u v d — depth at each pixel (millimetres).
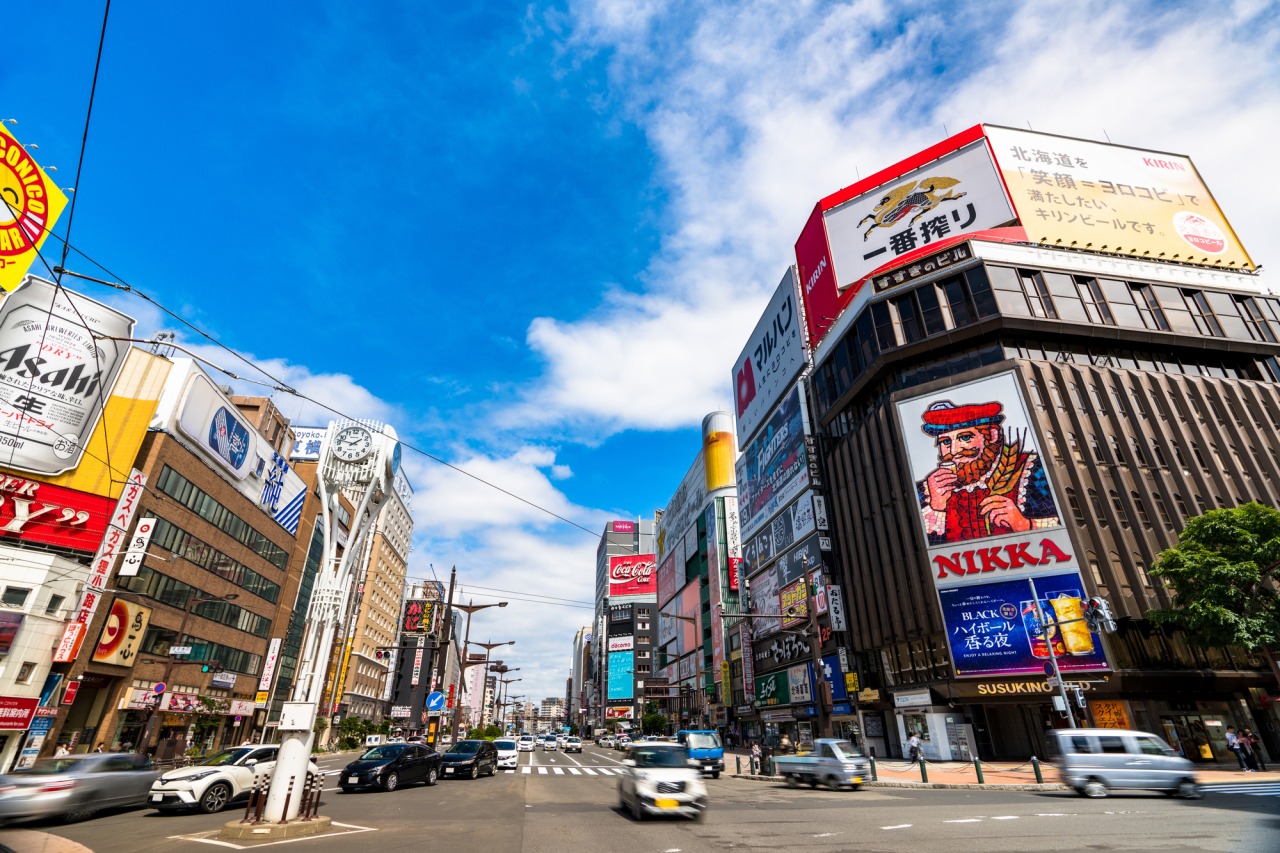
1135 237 43719
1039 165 45531
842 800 18281
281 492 55031
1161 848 9469
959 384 37719
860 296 45812
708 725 76750
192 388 39281
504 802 17969
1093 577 30953
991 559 33594
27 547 30016
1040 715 32875
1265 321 41719
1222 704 30922
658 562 126000
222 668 45156
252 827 11414
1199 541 26234
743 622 63281
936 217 46094
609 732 103625
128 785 15781
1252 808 13633
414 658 98312
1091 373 37406
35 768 14719
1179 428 36781
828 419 50375
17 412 30766
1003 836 11102
